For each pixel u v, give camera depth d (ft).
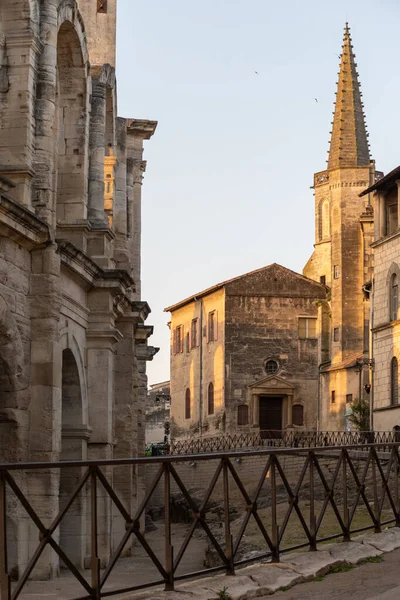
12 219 73.46
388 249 228.22
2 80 82.12
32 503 76.74
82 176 99.35
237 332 313.12
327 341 327.88
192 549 44.16
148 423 418.51
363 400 269.03
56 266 81.46
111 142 122.52
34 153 82.84
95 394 99.50
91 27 125.18
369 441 222.69
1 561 35.88
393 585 43.75
